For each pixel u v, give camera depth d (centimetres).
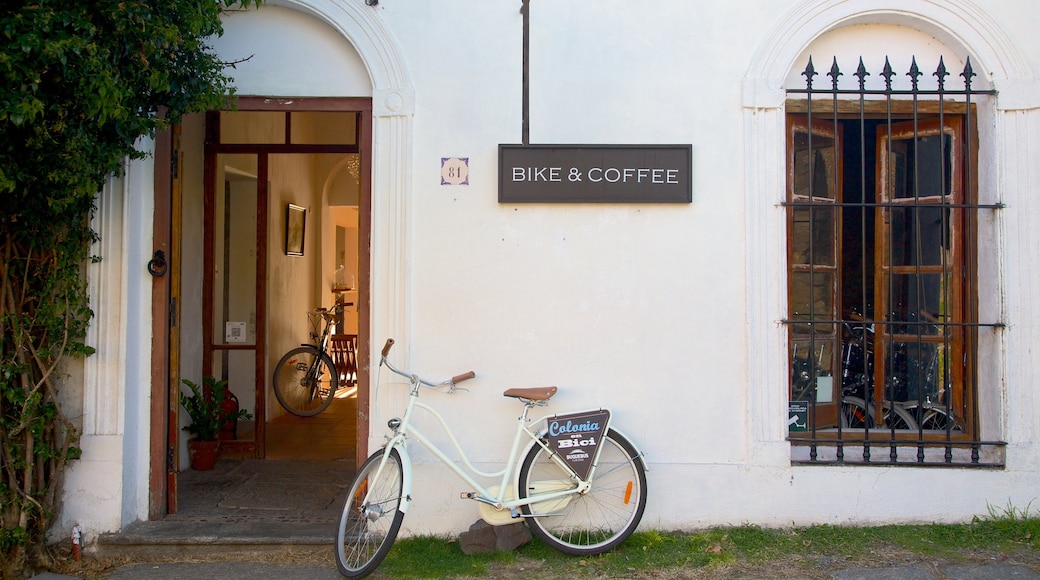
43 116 319
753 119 426
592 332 425
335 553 376
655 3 429
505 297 425
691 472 423
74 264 389
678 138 427
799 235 454
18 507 380
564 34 428
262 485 507
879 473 422
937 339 455
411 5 425
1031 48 425
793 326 450
